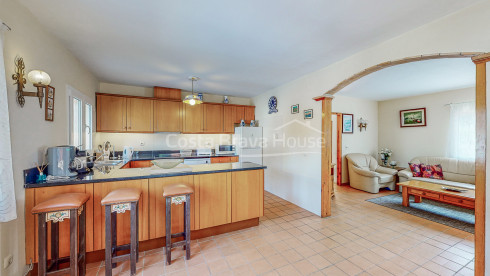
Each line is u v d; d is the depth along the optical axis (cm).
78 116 299
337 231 274
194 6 168
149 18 187
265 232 271
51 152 194
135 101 417
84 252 183
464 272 189
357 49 253
